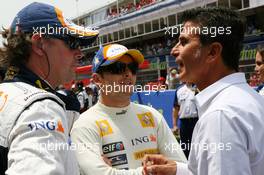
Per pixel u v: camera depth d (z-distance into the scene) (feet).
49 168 3.89
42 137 4.05
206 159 4.40
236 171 4.13
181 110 18.97
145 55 88.84
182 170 6.60
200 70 5.07
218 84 4.84
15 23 5.06
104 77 8.13
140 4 97.50
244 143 4.25
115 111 8.00
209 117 4.40
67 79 5.53
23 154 3.90
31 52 5.03
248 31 65.41
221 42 4.90
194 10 5.11
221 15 4.93
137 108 8.49
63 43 5.26
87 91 46.14
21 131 4.08
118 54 7.92
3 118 4.31
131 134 7.89
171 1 78.69
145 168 6.70
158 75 83.20
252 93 4.85
